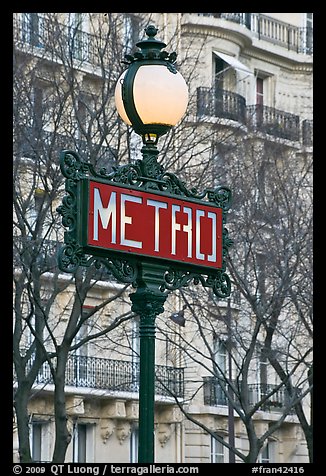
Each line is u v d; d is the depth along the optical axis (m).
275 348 53.25
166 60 18.41
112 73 45.25
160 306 17.59
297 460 69.44
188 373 63.84
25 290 47.34
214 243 18.14
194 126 46.44
